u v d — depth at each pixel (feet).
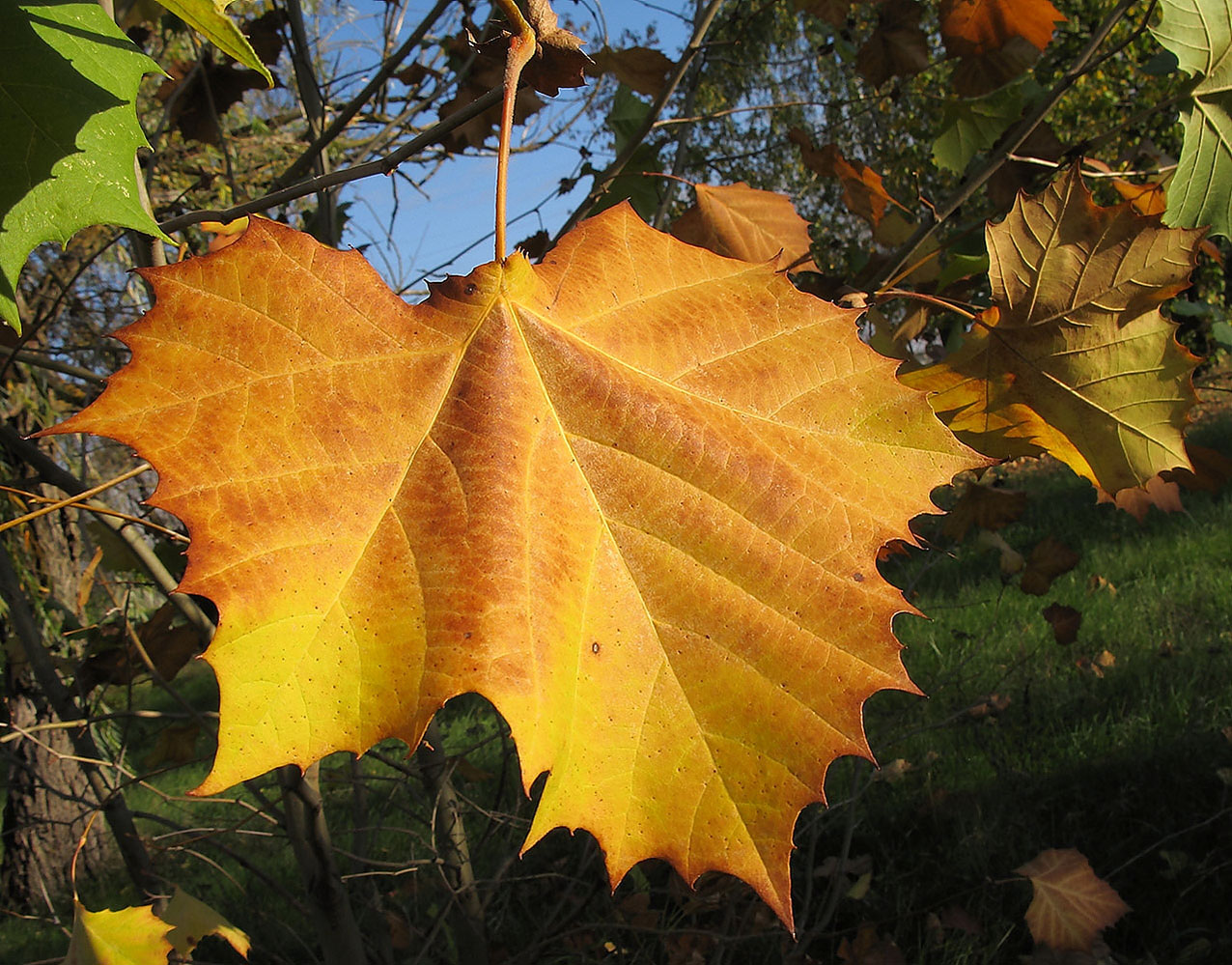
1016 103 2.35
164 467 0.74
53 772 5.29
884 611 0.80
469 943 2.58
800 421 0.86
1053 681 5.01
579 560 0.80
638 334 0.86
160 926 1.46
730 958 2.96
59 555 4.22
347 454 0.78
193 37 2.39
